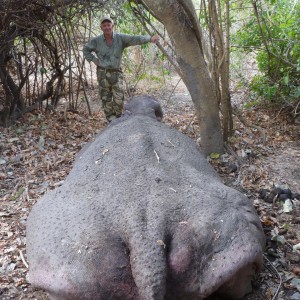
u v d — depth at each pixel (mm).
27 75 5547
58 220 2338
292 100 5121
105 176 2611
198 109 4199
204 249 2236
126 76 7582
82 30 7211
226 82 4312
